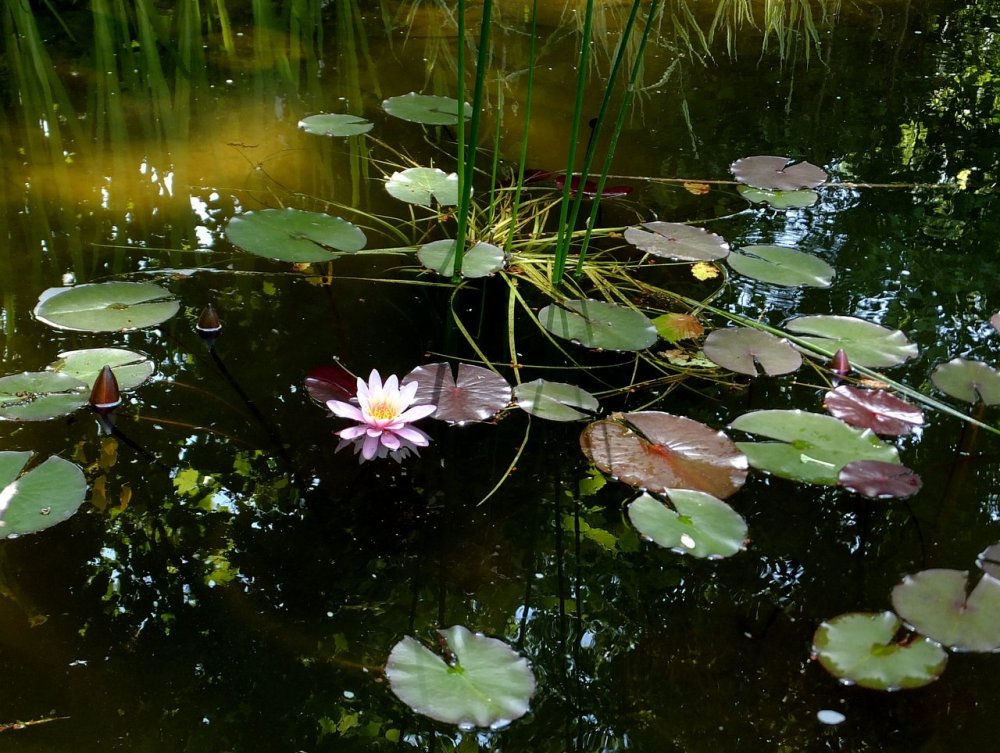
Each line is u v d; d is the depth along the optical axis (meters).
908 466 1.46
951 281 1.76
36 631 1.25
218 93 2.22
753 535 1.37
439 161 2.03
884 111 2.25
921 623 1.28
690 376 1.59
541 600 1.30
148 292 1.63
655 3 1.62
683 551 1.34
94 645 1.24
